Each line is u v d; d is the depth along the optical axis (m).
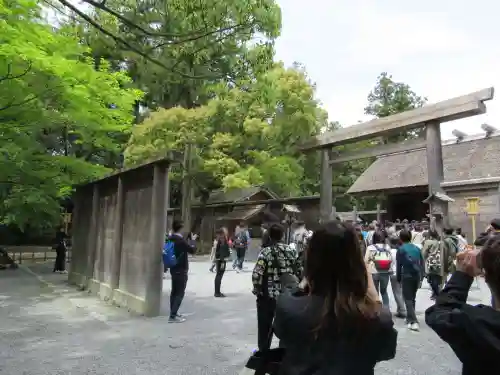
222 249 9.77
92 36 13.94
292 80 21.41
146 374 4.45
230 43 9.24
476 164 20.81
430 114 13.34
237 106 20.52
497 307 1.71
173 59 11.89
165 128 21.09
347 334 1.54
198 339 5.92
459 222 15.85
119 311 7.93
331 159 17.39
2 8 6.13
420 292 10.38
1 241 28.20
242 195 27.84
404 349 5.48
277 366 1.88
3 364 4.71
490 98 11.98
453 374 4.54
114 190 9.94
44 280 12.67
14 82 6.82
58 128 10.19
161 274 7.67
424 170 22.41
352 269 1.65
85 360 4.90
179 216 27.48
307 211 20.12
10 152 8.03
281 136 22.39
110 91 8.58
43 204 10.80
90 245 10.82
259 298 4.65
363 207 40.88
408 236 6.71
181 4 7.57
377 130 15.13
